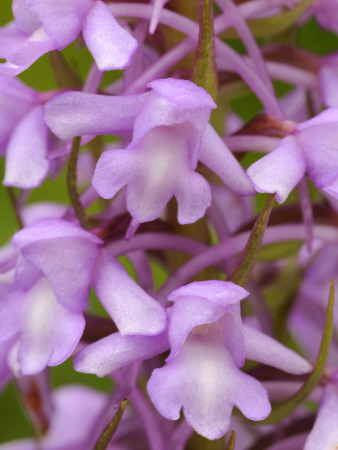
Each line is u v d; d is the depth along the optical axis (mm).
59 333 78
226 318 77
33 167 85
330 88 90
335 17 95
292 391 82
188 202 75
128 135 86
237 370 77
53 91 87
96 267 79
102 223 83
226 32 86
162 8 81
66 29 78
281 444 88
